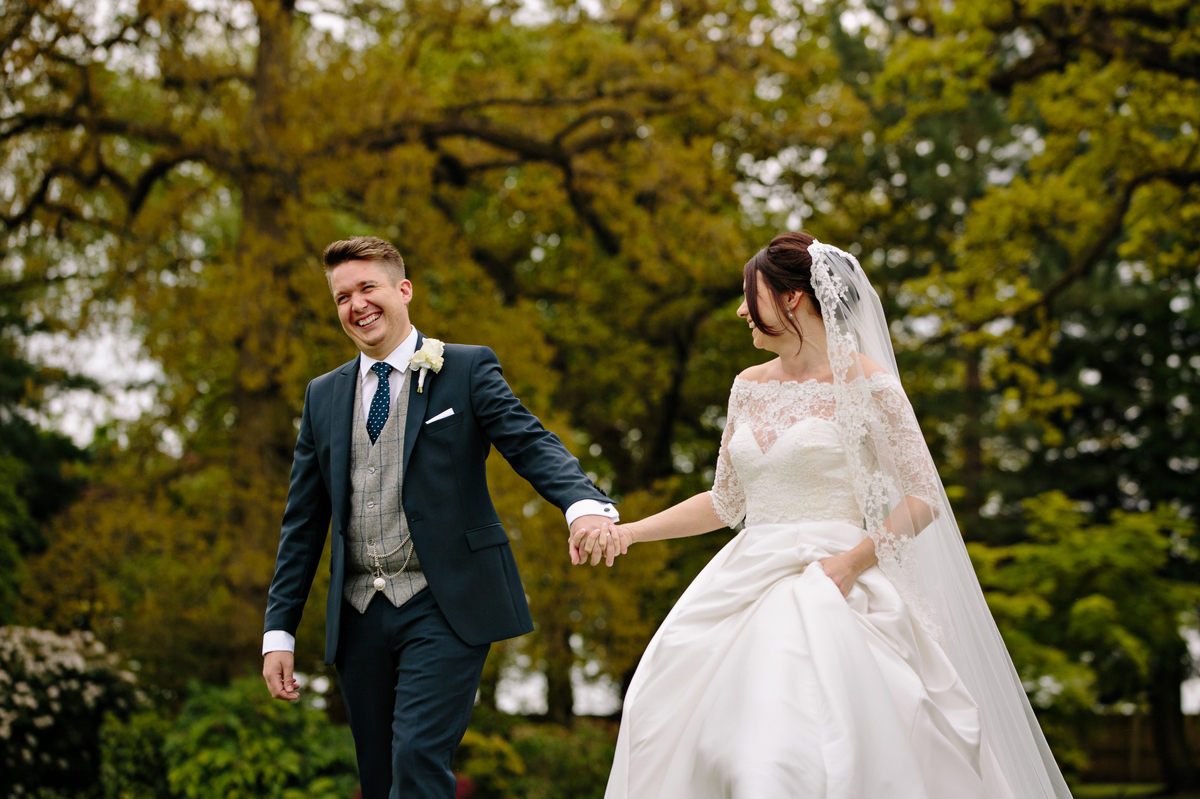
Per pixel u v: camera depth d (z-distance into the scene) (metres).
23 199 10.62
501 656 11.21
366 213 11.21
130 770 8.97
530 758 11.41
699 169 12.61
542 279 16.92
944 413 17.81
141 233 10.51
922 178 16.92
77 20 9.67
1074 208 13.09
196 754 8.84
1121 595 14.14
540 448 3.01
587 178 12.54
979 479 18.75
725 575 3.08
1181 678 18.52
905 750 2.58
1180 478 20.36
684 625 3.05
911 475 2.96
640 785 2.86
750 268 3.18
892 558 2.91
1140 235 13.39
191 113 10.70
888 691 2.68
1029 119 17.23
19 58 9.58
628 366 15.80
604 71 12.20
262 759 8.86
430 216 11.30
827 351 3.07
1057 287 13.23
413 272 11.53
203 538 10.88
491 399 3.04
